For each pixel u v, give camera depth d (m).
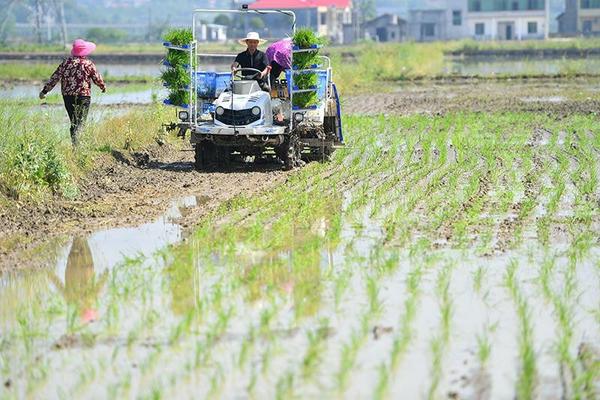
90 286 29.56
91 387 22.14
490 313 26.69
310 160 52.25
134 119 57.72
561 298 27.78
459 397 21.39
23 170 40.88
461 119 71.81
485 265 31.33
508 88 110.44
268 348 24.12
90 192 43.62
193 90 50.12
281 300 27.89
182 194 43.44
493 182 44.97
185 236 35.66
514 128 66.44
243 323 26.02
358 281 29.70
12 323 26.53
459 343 24.50
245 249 33.50
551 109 81.19
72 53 50.72
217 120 48.44
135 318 26.55
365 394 21.59
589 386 21.72
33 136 43.97
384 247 33.44
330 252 33.09
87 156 47.81
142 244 34.62
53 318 26.78
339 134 52.03
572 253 32.34
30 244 34.75
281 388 21.73
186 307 27.38
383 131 65.38
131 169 49.84
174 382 22.23
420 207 39.75
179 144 58.94
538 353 23.86
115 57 197.38
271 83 49.84
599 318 26.30
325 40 49.19
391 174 47.78
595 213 38.50
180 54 50.19
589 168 48.09
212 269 31.00
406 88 114.69
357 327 25.61
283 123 49.28
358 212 39.16
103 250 33.88
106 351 24.27
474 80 125.81
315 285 29.19
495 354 23.78
